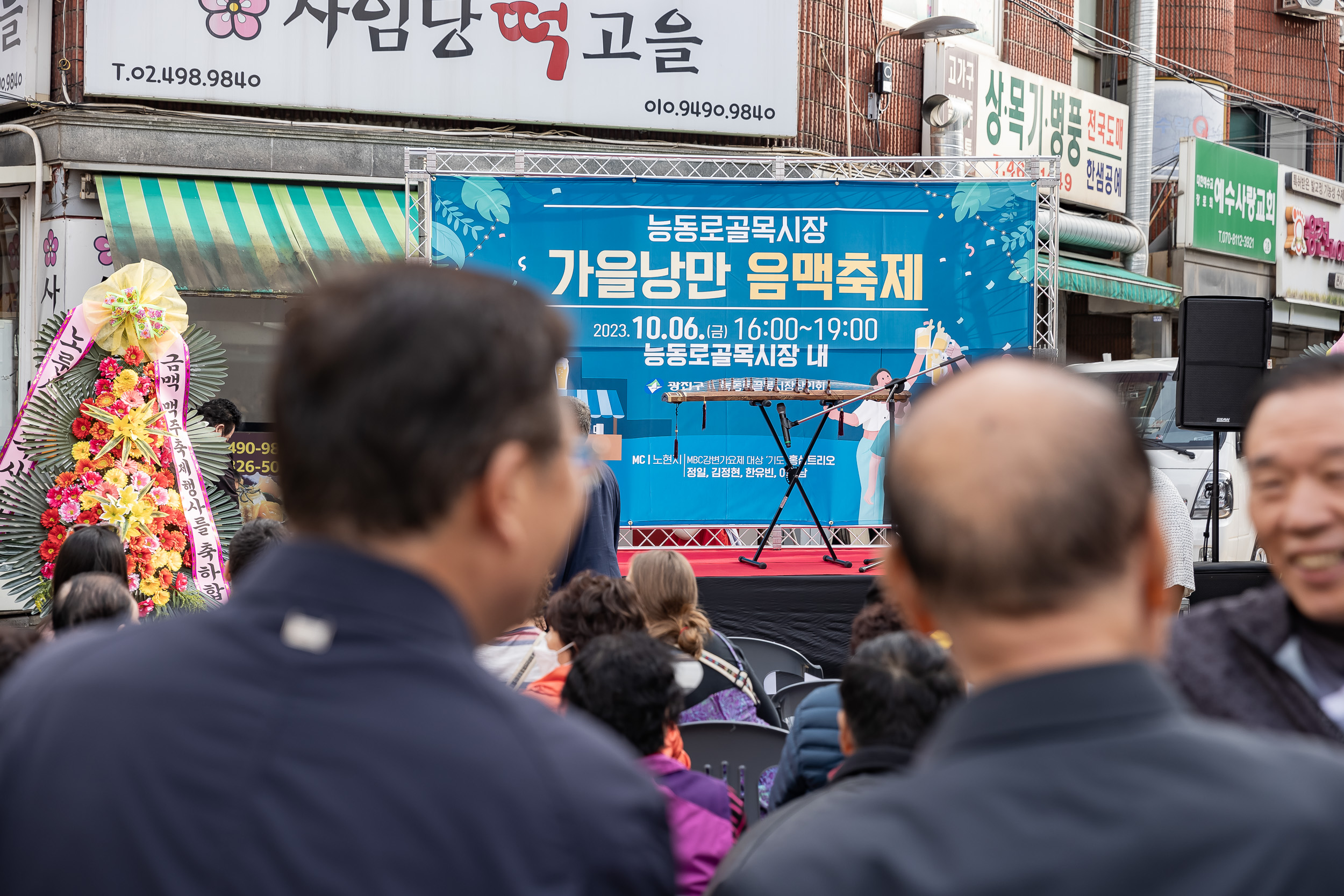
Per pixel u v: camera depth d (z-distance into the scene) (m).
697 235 7.25
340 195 8.20
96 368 4.66
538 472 0.89
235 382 8.17
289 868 0.75
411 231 7.50
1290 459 1.44
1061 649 0.79
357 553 0.85
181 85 7.89
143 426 4.64
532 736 0.83
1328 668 1.44
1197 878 0.70
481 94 8.28
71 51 7.85
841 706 2.07
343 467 0.84
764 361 7.26
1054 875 0.71
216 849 0.76
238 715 0.80
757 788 3.16
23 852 0.78
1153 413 8.96
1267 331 6.52
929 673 1.85
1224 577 5.65
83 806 0.78
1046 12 11.47
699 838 2.11
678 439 7.25
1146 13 12.28
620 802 0.82
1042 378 0.84
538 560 0.91
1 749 0.83
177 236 7.64
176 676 0.82
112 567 3.53
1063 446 0.79
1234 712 1.41
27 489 4.54
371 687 0.81
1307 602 1.42
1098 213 12.19
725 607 6.11
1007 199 7.25
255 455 8.05
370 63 8.13
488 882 0.77
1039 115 11.09
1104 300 12.62
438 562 0.87
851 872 0.74
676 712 2.25
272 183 8.16
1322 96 14.98
